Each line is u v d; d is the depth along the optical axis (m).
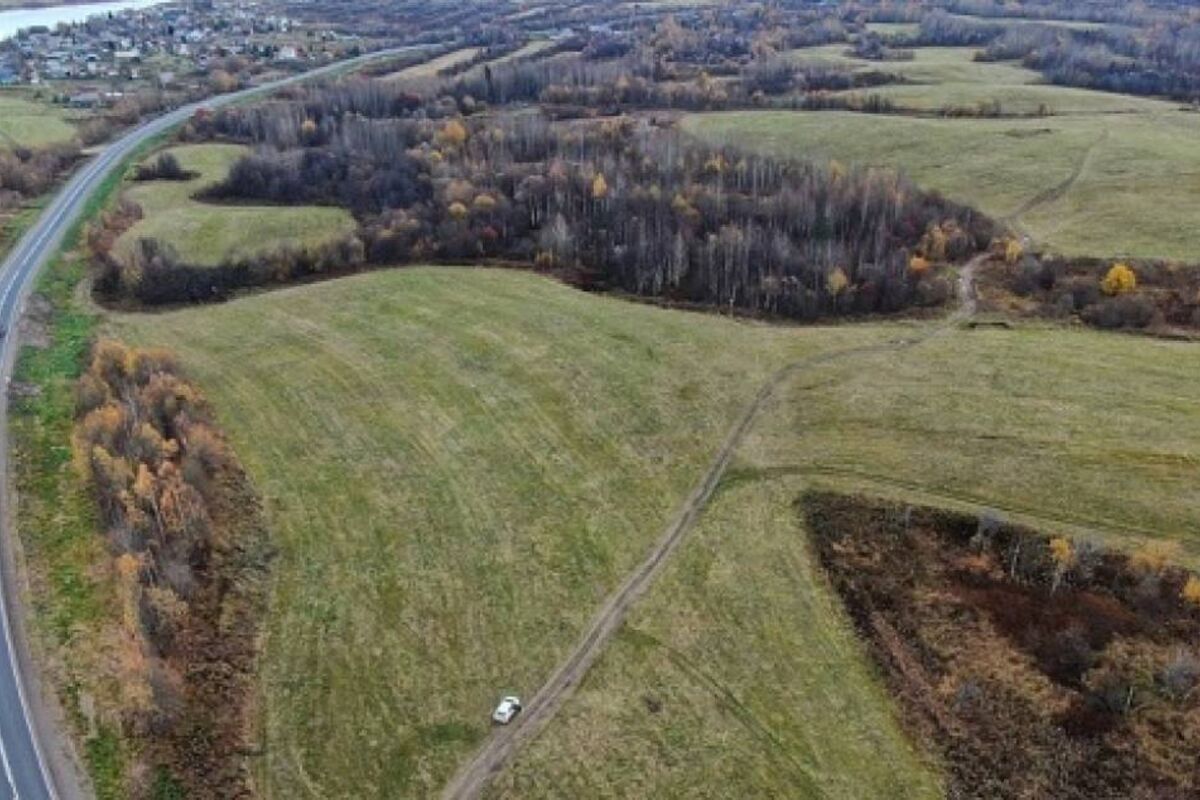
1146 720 61.28
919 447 86.81
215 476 87.50
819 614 71.75
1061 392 93.88
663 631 71.19
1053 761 59.59
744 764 61.16
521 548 79.19
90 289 128.00
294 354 109.25
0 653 69.12
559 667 68.69
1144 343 105.62
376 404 98.88
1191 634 66.62
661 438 91.69
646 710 65.12
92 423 88.31
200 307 123.56
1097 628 67.62
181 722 63.84
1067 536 74.75
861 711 64.38
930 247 129.50
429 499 84.81
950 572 73.56
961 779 59.50
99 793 59.25
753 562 76.62
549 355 106.38
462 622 72.38
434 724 64.56
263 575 76.94
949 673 65.94
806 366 102.56
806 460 86.88
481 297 122.69
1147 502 77.75
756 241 127.31
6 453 91.19
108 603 73.19
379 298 123.19
